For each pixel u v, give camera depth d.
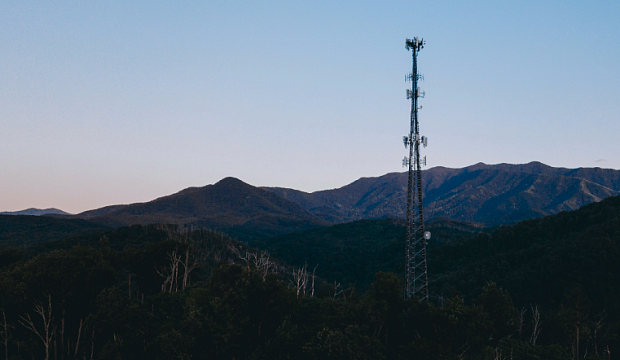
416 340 48.53
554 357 51.28
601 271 77.25
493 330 49.81
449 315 46.47
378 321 48.28
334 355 43.00
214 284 57.41
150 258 72.81
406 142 51.12
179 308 56.72
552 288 80.38
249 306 51.06
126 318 48.78
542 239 108.25
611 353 58.41
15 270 52.53
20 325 50.00
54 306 51.16
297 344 47.03
